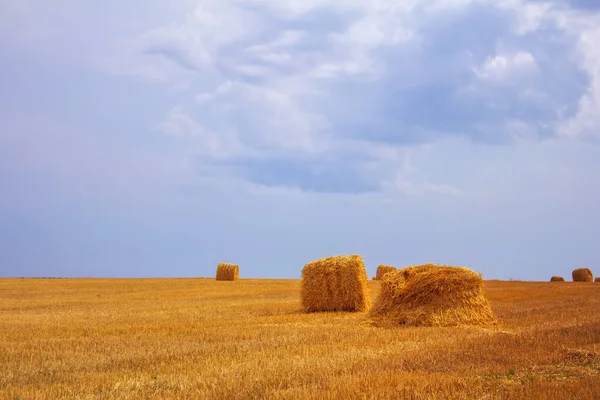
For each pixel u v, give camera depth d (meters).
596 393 8.15
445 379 9.22
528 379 9.30
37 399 9.11
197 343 14.30
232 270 55.12
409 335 15.42
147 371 11.11
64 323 19.83
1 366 11.78
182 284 48.00
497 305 24.77
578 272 58.16
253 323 19.11
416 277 19.23
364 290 24.16
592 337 13.31
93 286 45.34
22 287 44.25
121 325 18.83
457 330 16.55
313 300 24.14
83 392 9.53
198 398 8.81
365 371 10.25
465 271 18.97
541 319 18.92
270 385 9.53
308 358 11.72
